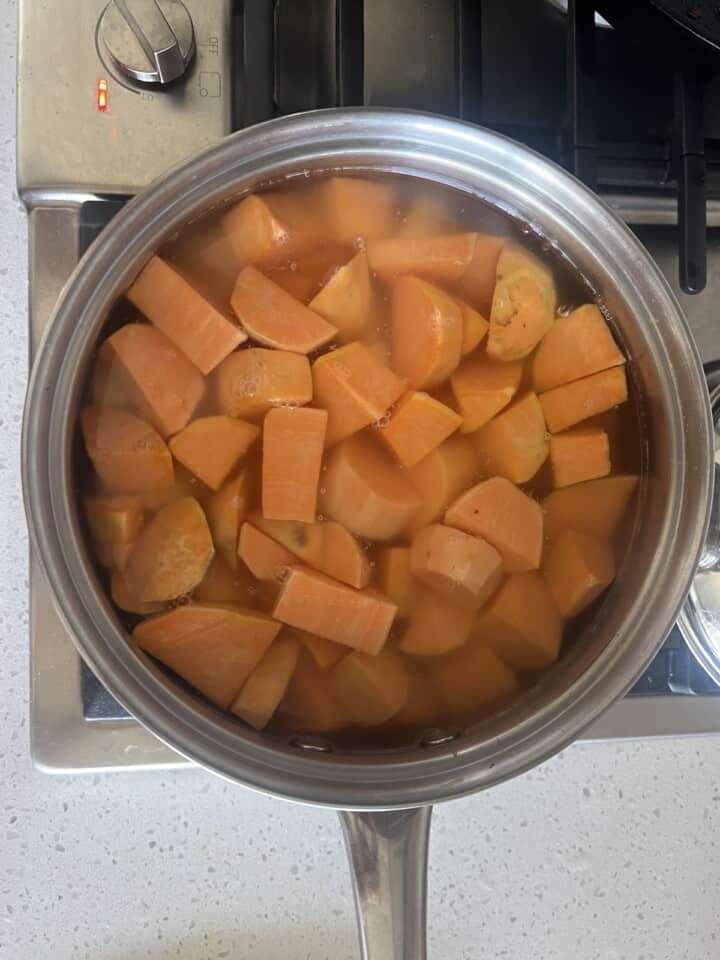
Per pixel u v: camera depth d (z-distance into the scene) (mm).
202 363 271
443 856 426
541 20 386
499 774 276
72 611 255
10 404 406
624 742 438
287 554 276
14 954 398
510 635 293
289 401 270
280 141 276
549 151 369
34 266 347
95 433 271
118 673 258
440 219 293
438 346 274
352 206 286
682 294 384
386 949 289
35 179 347
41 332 345
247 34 334
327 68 364
